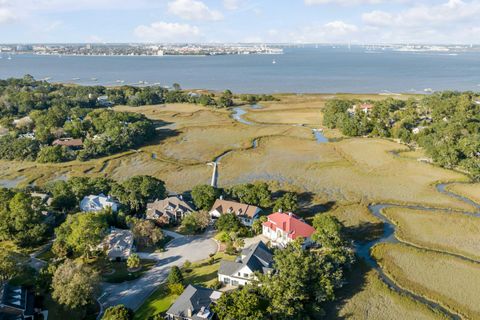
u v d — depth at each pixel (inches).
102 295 2903.5
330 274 2928.2
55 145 6392.7
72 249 3356.3
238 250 3526.1
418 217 4227.4
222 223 3828.7
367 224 4089.6
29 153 6190.9
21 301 2600.9
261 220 3912.4
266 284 2743.6
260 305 2608.3
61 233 3410.4
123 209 4217.5
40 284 2765.7
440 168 5669.3
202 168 5816.9
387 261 3390.7
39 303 2723.9
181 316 2549.2
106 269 3262.8
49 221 3860.7
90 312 2696.9
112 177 5462.6
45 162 6023.6
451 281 3129.9
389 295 2925.7
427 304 2861.7
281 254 3048.7
